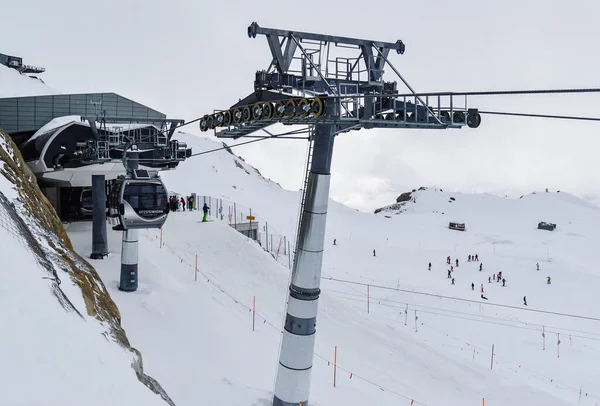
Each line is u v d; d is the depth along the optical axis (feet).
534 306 144.87
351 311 95.50
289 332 44.47
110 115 96.68
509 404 71.72
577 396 83.82
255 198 336.70
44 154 76.18
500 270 190.49
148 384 32.48
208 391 47.37
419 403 63.31
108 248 89.30
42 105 91.81
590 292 162.91
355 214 361.10
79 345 24.11
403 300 135.13
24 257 28.07
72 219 110.42
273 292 93.71
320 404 53.31
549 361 100.58
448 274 177.47
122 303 65.67
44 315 23.82
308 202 43.52
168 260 91.71
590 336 118.32
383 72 45.88
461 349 100.73
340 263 183.11
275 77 44.37
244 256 105.91
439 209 424.87
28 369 19.61
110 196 68.49
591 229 331.16
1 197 34.17
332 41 44.62
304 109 38.88
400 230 312.50
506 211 398.42
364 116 39.81
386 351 81.46
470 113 40.98
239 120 45.85
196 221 121.60
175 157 72.43
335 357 70.13
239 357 59.98
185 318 66.03
